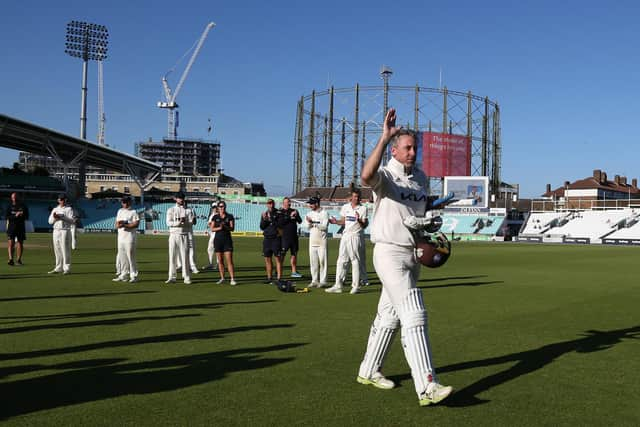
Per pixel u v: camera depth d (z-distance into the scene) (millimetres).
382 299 4422
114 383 4320
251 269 16219
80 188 71000
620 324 7434
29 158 125375
